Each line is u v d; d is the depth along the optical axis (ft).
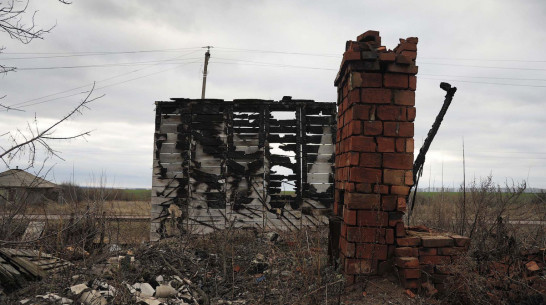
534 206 21.42
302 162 29.63
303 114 29.81
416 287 13.01
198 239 21.89
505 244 15.37
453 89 15.76
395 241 13.61
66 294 11.69
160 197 29.76
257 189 29.60
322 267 14.87
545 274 12.59
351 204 13.57
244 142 29.96
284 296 12.93
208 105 30.22
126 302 11.43
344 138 15.17
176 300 12.55
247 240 23.25
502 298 11.57
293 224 29.17
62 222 17.80
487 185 21.21
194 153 29.99
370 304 12.19
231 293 13.98
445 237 13.78
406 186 13.58
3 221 15.84
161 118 30.27
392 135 13.61
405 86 13.70
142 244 17.76
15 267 12.96
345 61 13.94
